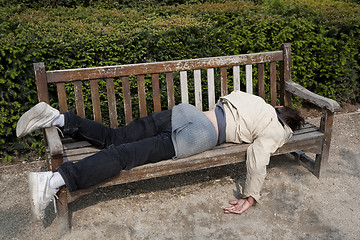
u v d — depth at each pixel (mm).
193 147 2613
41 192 2230
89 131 2662
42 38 3281
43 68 2705
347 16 4465
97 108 2971
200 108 3258
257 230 2586
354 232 2564
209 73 3229
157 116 2891
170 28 3588
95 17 4020
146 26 3625
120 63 3482
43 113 2443
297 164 3457
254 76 4117
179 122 2656
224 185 3139
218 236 2529
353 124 4336
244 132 2764
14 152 3533
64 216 2490
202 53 3721
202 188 3098
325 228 2607
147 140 2574
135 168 2494
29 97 3324
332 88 4566
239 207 2750
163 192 3047
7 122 3342
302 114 4551
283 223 2660
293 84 3336
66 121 2562
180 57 3664
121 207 2846
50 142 2316
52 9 4344
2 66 3143
